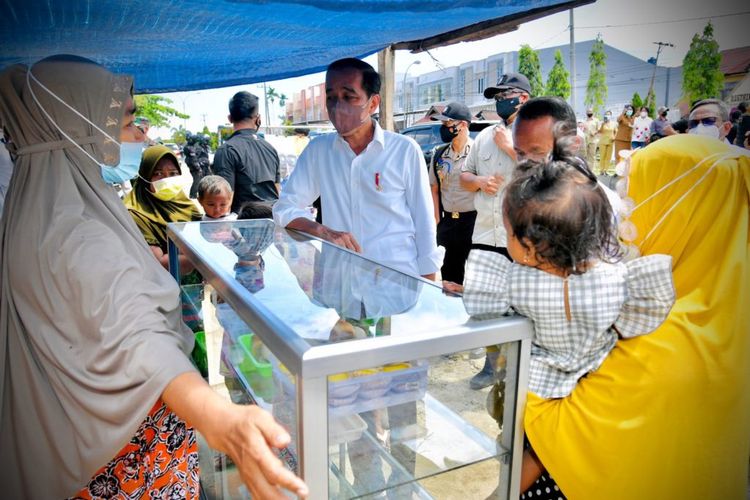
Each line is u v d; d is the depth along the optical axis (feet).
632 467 3.21
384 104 12.76
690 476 3.32
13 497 3.29
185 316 5.76
